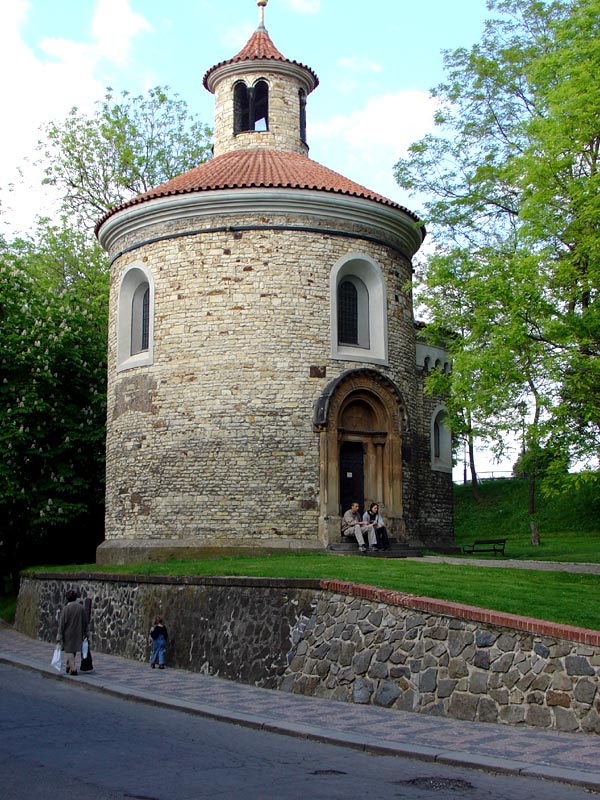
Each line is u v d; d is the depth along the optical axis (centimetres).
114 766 1027
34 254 4481
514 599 1550
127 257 2950
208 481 2672
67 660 1877
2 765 1029
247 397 2686
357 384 2758
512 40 3562
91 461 3438
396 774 1009
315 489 2664
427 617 1464
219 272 2753
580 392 2105
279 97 3288
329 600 1677
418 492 2958
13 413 3112
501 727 1273
